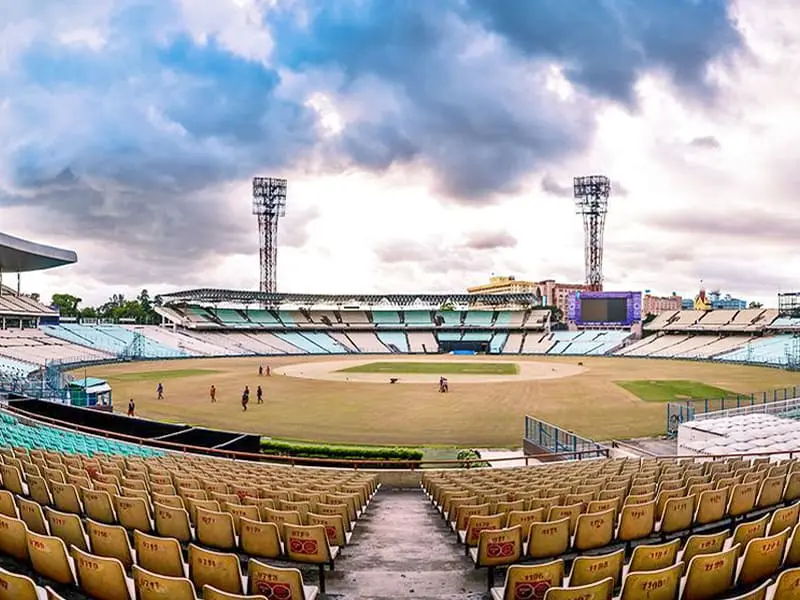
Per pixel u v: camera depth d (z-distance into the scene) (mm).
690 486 10289
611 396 42844
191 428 21422
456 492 10922
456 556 8453
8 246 57500
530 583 5535
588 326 117375
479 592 6980
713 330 102875
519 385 50406
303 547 7031
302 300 118438
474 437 28031
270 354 101750
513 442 26953
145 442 20031
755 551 5824
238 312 120312
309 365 75500
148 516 8086
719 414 29438
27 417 21219
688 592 5367
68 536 7074
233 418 32938
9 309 77500
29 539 6020
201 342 100062
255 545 7223
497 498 9805
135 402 38938
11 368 52000
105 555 6672
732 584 5543
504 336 117812
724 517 9219
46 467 11297
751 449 18828
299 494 9836
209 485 10578
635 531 8102
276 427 30297
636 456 22391
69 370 63719
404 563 8133
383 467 20375
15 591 4586
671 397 42281
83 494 8648
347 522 8859
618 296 111250
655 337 108938
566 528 7199
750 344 90562
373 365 75750
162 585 5043
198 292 105688
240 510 8078
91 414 22641
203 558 5820
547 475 13938
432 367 72250
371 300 123000
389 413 34812
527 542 7574
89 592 5578
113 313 158250
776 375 60906
